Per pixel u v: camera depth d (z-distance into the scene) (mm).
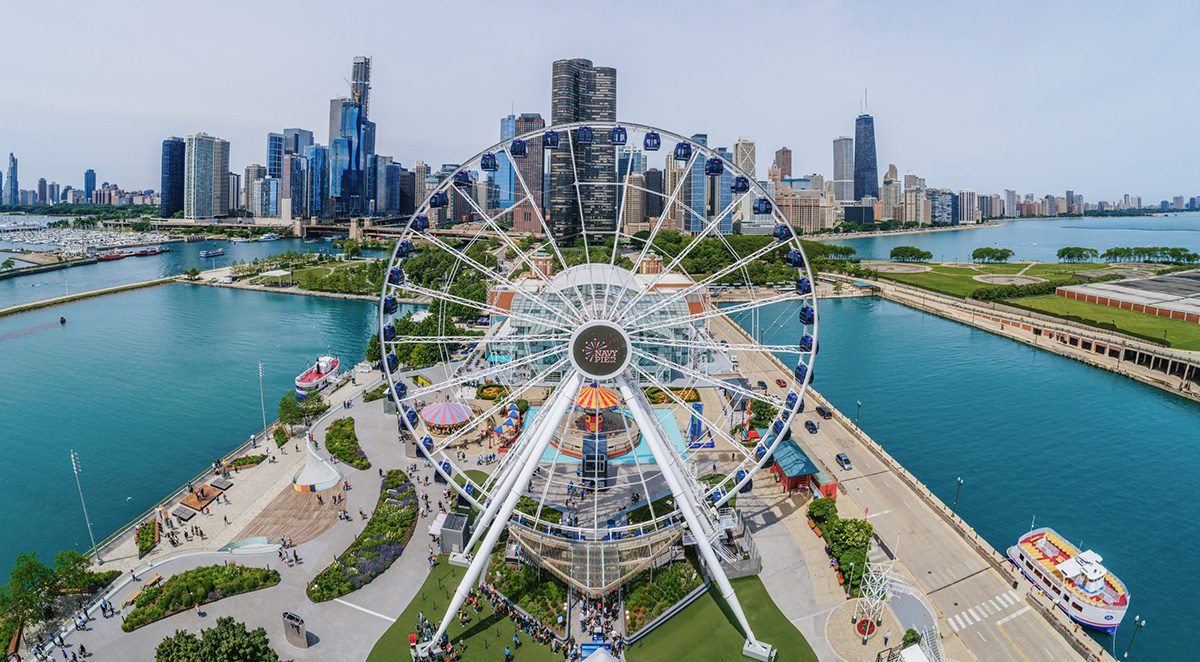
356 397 188500
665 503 128000
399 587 105188
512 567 109562
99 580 104750
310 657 90688
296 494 133000
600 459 139500
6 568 117812
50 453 161625
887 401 198000
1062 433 174500
